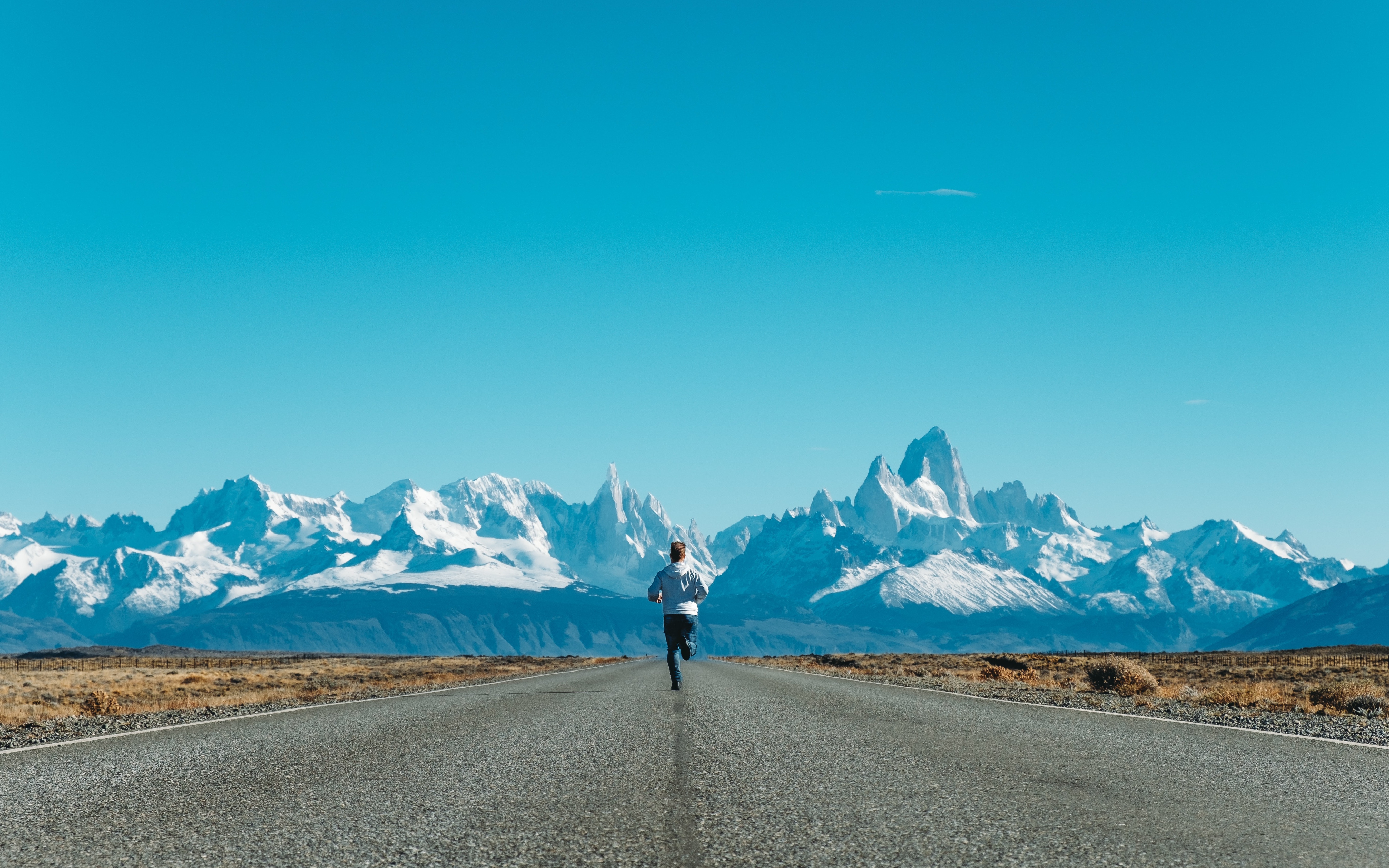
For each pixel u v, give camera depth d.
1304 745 12.58
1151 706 21.09
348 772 10.23
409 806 8.34
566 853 6.69
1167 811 8.04
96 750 12.52
